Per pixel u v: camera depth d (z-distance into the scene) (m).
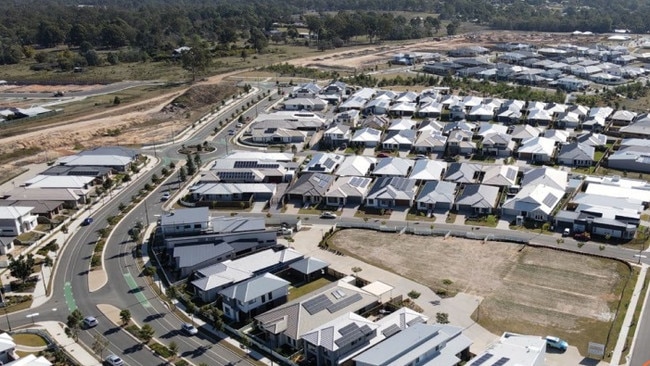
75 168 152.12
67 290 97.81
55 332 85.75
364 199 131.50
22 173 156.50
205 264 102.56
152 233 119.00
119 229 121.44
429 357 73.06
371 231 118.06
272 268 101.00
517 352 70.88
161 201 135.88
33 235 119.62
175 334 84.62
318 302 85.38
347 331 77.25
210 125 198.50
